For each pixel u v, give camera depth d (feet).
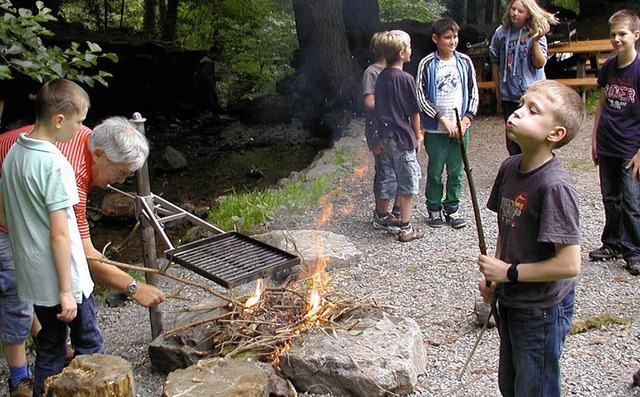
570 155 27.35
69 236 10.58
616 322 13.94
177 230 24.75
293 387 11.51
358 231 20.53
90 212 27.02
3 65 15.39
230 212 23.50
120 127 11.27
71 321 11.49
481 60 37.35
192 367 10.95
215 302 14.32
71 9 59.57
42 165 10.37
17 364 12.75
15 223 10.71
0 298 12.32
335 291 14.94
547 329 8.98
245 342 12.43
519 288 8.98
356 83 44.06
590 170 25.26
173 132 44.96
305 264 16.85
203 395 10.12
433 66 19.16
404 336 12.23
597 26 47.39
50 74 15.15
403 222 19.40
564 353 12.91
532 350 9.04
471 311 14.87
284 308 13.34
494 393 11.57
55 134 10.72
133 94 46.29
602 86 16.52
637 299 15.08
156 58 46.47
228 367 10.93
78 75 15.99
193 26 59.77
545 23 19.22
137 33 56.03
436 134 19.48
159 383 12.69
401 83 18.58
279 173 34.86
